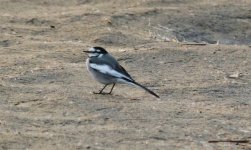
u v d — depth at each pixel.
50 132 12.41
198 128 13.04
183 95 15.61
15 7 24.27
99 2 25.08
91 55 15.63
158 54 18.97
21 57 18.31
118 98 15.10
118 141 12.03
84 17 22.69
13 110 13.83
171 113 13.98
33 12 23.61
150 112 13.98
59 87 15.80
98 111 13.93
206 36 22.36
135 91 15.93
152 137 12.35
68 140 11.97
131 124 13.10
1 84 15.75
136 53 19.00
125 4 24.66
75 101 14.58
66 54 18.89
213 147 11.96
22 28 21.61
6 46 19.62
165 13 23.42
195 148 11.86
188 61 18.53
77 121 13.20
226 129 13.06
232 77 17.25
